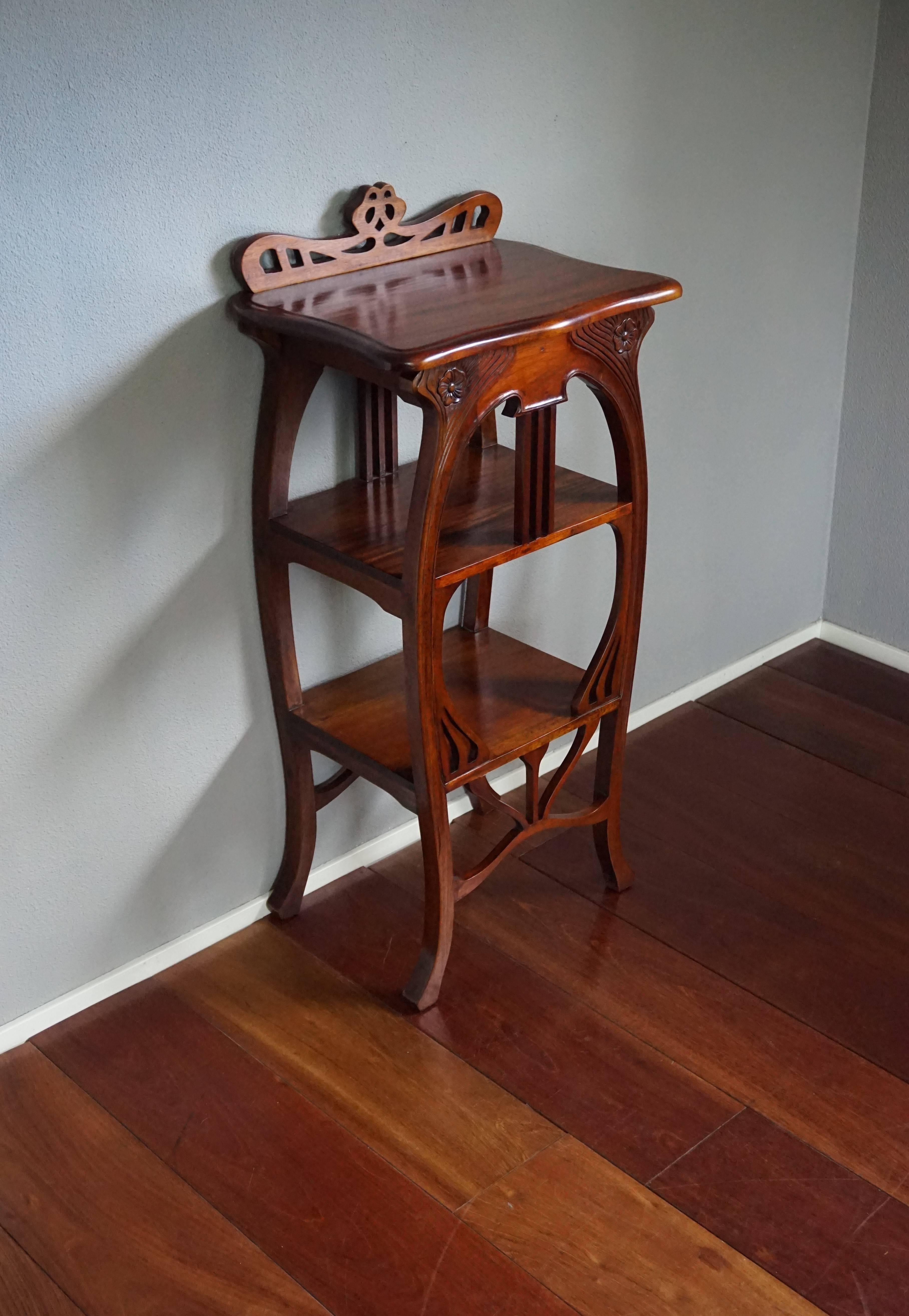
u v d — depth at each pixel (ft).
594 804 6.70
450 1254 4.99
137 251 5.23
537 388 5.25
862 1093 5.70
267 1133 5.53
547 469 5.44
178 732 6.12
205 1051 5.95
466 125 6.09
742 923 6.72
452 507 5.84
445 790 5.73
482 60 6.01
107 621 5.68
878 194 8.18
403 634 5.39
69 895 5.99
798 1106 5.63
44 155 4.86
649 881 7.02
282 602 6.08
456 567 5.32
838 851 7.26
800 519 9.01
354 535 5.71
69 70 4.82
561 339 5.24
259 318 5.31
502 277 5.71
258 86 5.33
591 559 7.72
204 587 5.96
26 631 5.44
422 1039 6.00
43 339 5.09
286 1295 4.85
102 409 5.35
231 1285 4.90
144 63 4.99
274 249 5.50
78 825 5.91
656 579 8.18
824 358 8.58
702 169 7.22
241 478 5.89
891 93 7.89
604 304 5.30
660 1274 4.91
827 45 7.54
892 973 6.38
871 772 7.97
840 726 8.45
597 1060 5.88
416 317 5.15
